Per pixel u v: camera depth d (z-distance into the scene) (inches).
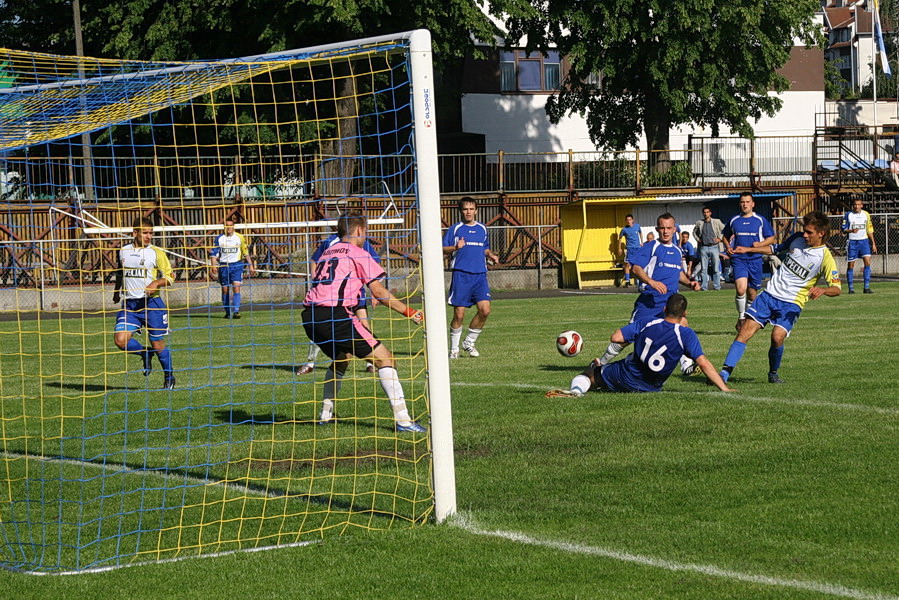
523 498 321.7
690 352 500.4
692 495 318.3
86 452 421.4
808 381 533.6
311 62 339.6
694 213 1662.2
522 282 1574.8
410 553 270.8
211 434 448.1
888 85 3363.7
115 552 283.0
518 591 239.6
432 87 305.3
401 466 374.9
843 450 370.9
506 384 557.9
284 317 1096.8
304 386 588.7
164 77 419.5
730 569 249.8
